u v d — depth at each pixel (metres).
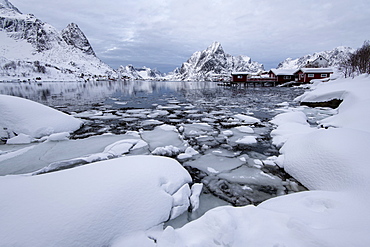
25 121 6.25
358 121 5.86
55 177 2.61
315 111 11.40
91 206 2.14
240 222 2.12
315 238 1.68
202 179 3.95
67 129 7.18
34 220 1.92
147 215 2.34
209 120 9.59
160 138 6.62
